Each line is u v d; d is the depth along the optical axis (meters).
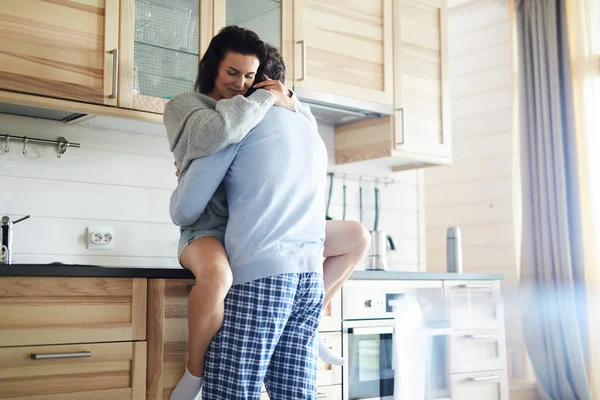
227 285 2.05
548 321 4.02
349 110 3.57
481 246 4.67
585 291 3.94
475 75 4.82
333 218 3.87
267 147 2.07
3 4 2.52
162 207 3.23
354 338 3.10
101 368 2.26
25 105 2.63
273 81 2.28
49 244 2.92
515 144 4.35
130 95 2.78
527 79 4.27
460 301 3.58
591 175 4.02
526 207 4.19
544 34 4.20
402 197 4.21
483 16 4.79
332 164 3.92
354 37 3.53
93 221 3.04
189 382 2.17
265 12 3.23
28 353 2.13
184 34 2.98
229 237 2.09
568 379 3.94
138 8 2.86
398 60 3.70
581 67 4.07
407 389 3.28
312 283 2.12
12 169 2.86
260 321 2.03
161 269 2.39
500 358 3.74
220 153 2.07
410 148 3.72
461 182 4.84
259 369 2.05
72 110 2.66
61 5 2.64
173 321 2.41
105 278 2.29
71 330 2.21
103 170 3.08
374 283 3.21
